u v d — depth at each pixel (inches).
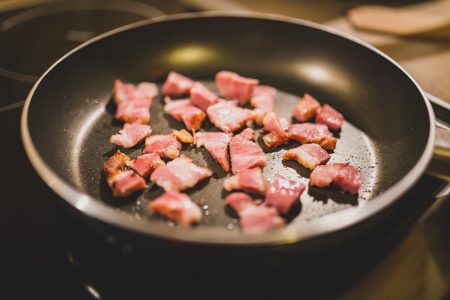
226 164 13.4
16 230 11.8
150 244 9.9
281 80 16.7
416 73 16.9
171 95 16.1
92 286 10.6
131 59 16.5
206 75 17.0
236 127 14.6
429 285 10.7
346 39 15.8
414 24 19.1
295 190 12.4
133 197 12.6
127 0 20.6
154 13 19.7
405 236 11.6
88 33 18.4
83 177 13.1
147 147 13.9
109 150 14.0
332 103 15.7
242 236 9.3
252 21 16.9
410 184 10.3
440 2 21.4
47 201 12.5
